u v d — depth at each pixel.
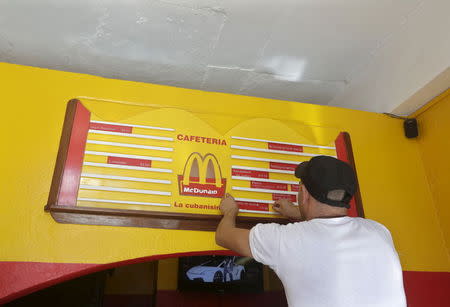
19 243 1.49
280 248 1.09
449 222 2.02
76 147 1.69
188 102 1.97
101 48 2.08
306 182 1.20
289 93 2.51
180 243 1.66
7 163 1.61
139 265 4.94
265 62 2.21
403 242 1.99
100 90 1.86
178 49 2.10
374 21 1.98
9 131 1.67
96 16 1.88
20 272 1.44
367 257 1.05
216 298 4.98
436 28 1.88
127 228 1.63
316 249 1.05
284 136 2.03
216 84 2.39
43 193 1.60
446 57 1.81
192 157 1.83
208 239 1.71
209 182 1.80
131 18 1.89
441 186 2.08
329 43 2.11
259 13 1.88
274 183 1.89
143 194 1.69
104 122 1.79
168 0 1.79
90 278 2.71
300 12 1.88
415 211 2.09
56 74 1.85
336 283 1.00
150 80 2.35
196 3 1.81
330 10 1.88
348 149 2.09
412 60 2.03
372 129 2.23
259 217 1.78
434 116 2.13
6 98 1.73
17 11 1.84
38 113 1.74
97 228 1.59
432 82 1.91
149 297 4.75
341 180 1.14
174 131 1.87
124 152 1.74
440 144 2.08
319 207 1.17
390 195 2.09
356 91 2.46
